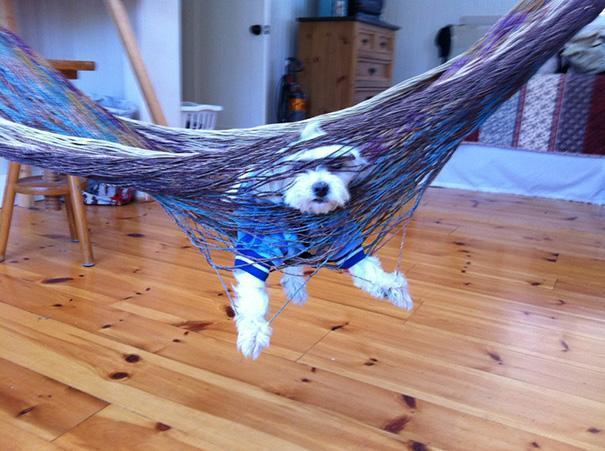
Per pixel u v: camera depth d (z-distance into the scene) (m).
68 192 1.93
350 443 1.04
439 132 0.89
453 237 2.39
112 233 2.29
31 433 1.03
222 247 1.01
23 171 2.46
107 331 1.44
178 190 0.93
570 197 3.21
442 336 1.47
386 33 4.02
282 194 0.91
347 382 1.24
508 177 3.37
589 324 1.57
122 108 2.65
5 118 1.05
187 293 1.70
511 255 2.16
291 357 1.34
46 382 1.19
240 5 3.62
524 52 0.83
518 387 1.23
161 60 2.71
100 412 1.10
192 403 1.14
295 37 4.05
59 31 2.89
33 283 1.74
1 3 1.80
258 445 1.02
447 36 4.22
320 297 1.70
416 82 1.11
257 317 0.97
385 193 0.94
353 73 3.64
